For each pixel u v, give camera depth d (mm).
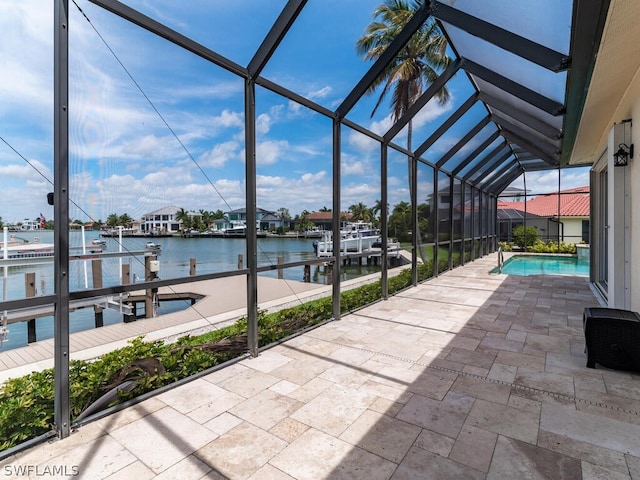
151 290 4156
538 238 16047
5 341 2889
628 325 2893
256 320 3322
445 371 2980
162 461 1864
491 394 2584
